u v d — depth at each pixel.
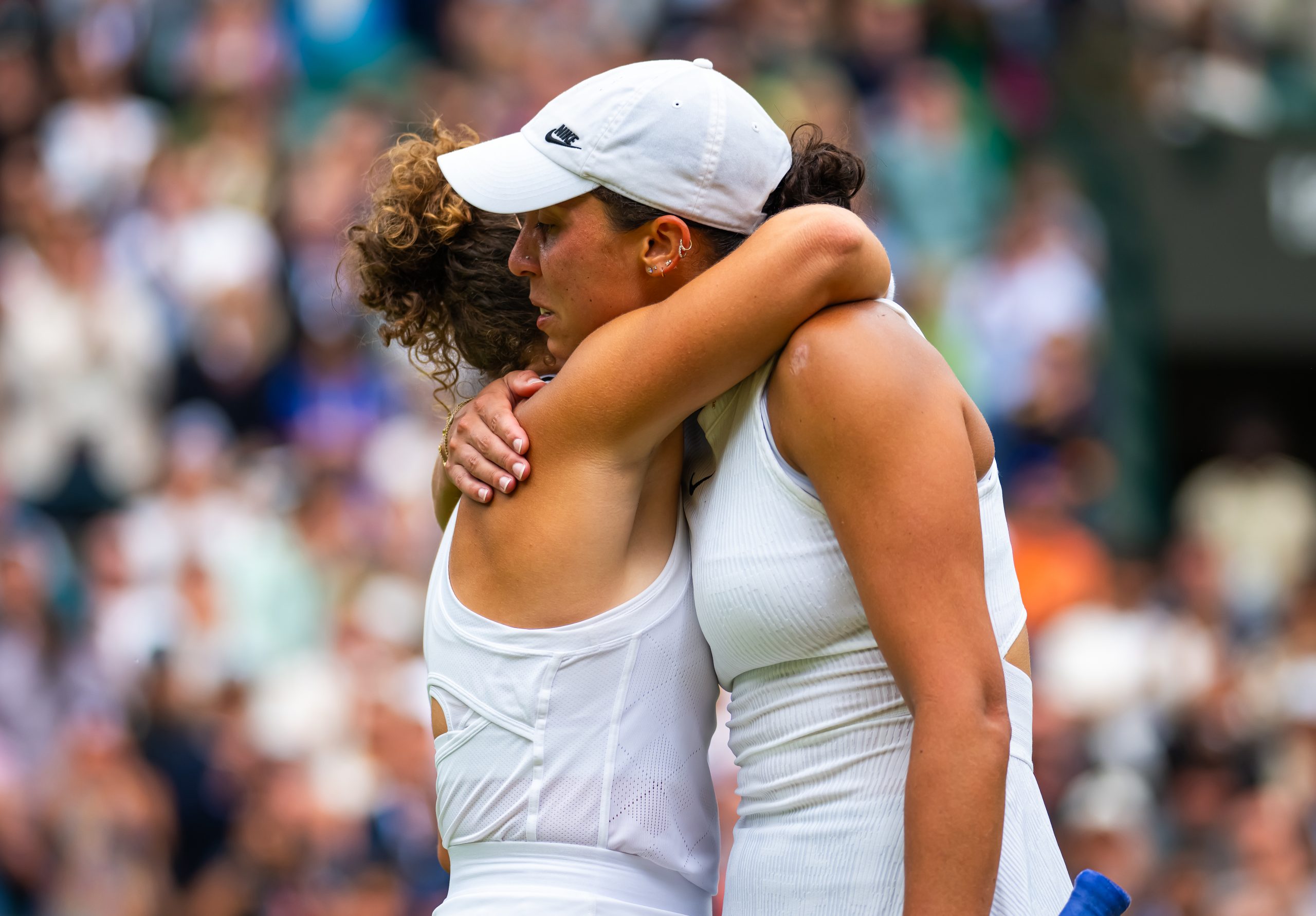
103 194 26.66
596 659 5.53
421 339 6.51
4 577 21.08
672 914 5.62
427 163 6.21
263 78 27.95
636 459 5.46
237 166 26.55
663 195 5.38
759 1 29.23
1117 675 20.67
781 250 5.20
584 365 5.43
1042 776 19.17
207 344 24.70
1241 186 30.00
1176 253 29.89
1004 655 5.40
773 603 5.25
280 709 19.20
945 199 27.78
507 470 5.60
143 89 28.31
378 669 19.80
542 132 5.56
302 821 17.91
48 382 24.31
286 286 25.20
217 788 18.67
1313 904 17.91
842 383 5.02
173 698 19.48
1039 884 5.29
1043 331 26.42
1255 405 30.09
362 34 28.41
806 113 27.27
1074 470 25.91
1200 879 17.89
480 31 28.69
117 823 18.39
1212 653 21.86
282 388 24.47
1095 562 23.62
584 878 5.50
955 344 26.38
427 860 17.89
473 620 5.69
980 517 5.14
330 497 22.33
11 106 27.92
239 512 21.92
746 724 5.52
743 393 5.46
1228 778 19.23
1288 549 27.25
